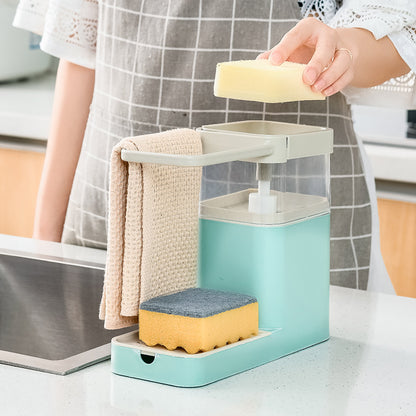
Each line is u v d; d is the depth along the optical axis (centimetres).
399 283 223
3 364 102
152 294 101
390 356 107
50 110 279
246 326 101
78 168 177
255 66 108
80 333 139
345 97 161
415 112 255
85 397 93
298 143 103
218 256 105
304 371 101
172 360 95
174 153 102
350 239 164
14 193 271
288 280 104
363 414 90
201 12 155
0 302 150
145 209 98
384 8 141
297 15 153
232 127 111
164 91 160
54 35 176
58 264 147
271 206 102
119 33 164
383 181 222
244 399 93
